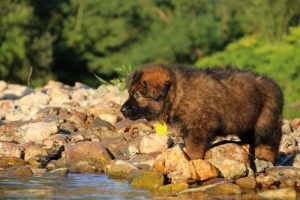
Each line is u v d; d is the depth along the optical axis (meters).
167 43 44.34
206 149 10.38
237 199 8.92
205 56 42.41
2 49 39.12
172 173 10.14
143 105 10.24
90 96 17.39
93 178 10.34
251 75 10.70
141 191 9.41
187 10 45.44
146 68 10.34
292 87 30.42
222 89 10.30
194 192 9.34
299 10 37.84
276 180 9.95
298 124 14.91
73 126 13.70
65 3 44.19
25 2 41.94
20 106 16.03
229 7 43.34
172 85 10.16
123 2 45.06
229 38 43.78
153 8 46.22
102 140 12.66
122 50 45.00
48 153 11.75
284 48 33.62
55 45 43.25
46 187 9.53
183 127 10.25
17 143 12.63
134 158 11.27
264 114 10.60
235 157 10.41
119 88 17.44
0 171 10.82
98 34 44.44
